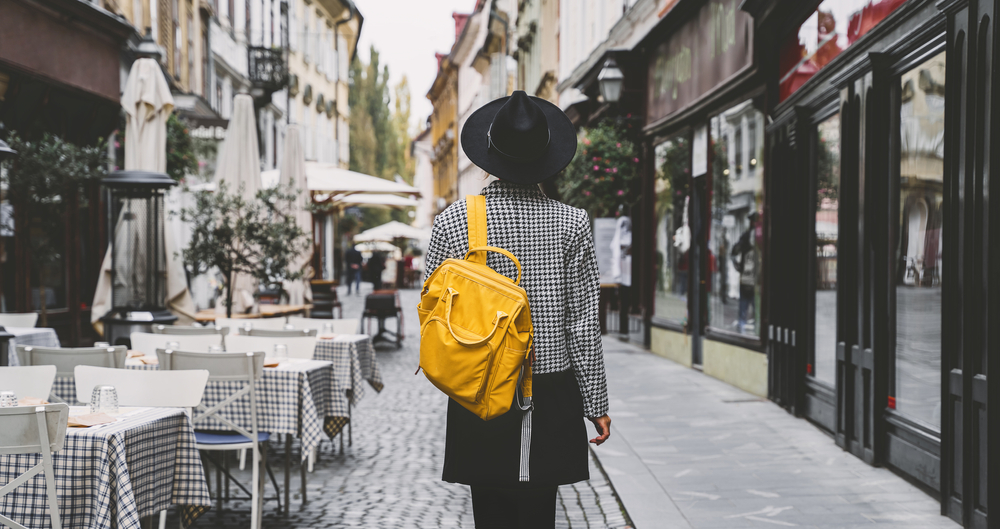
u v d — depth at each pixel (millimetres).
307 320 8773
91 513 3543
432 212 74125
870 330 6535
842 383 7098
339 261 46688
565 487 6164
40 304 12133
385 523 5285
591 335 3057
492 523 3123
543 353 3004
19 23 11484
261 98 25625
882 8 6547
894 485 5926
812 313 8250
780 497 5672
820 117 7949
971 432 4730
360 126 62156
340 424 6680
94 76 13531
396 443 7863
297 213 14219
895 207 6215
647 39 14234
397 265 45688
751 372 10016
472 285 2875
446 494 6027
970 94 4707
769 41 9367
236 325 8633
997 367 4508
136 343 6965
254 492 5090
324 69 45781
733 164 10727
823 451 7039
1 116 11477
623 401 9562
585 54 21719
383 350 16281
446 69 58406
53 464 3525
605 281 16297
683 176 12992
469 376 2795
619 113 15383
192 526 5234
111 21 13633
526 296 2881
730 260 10852
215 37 26672
